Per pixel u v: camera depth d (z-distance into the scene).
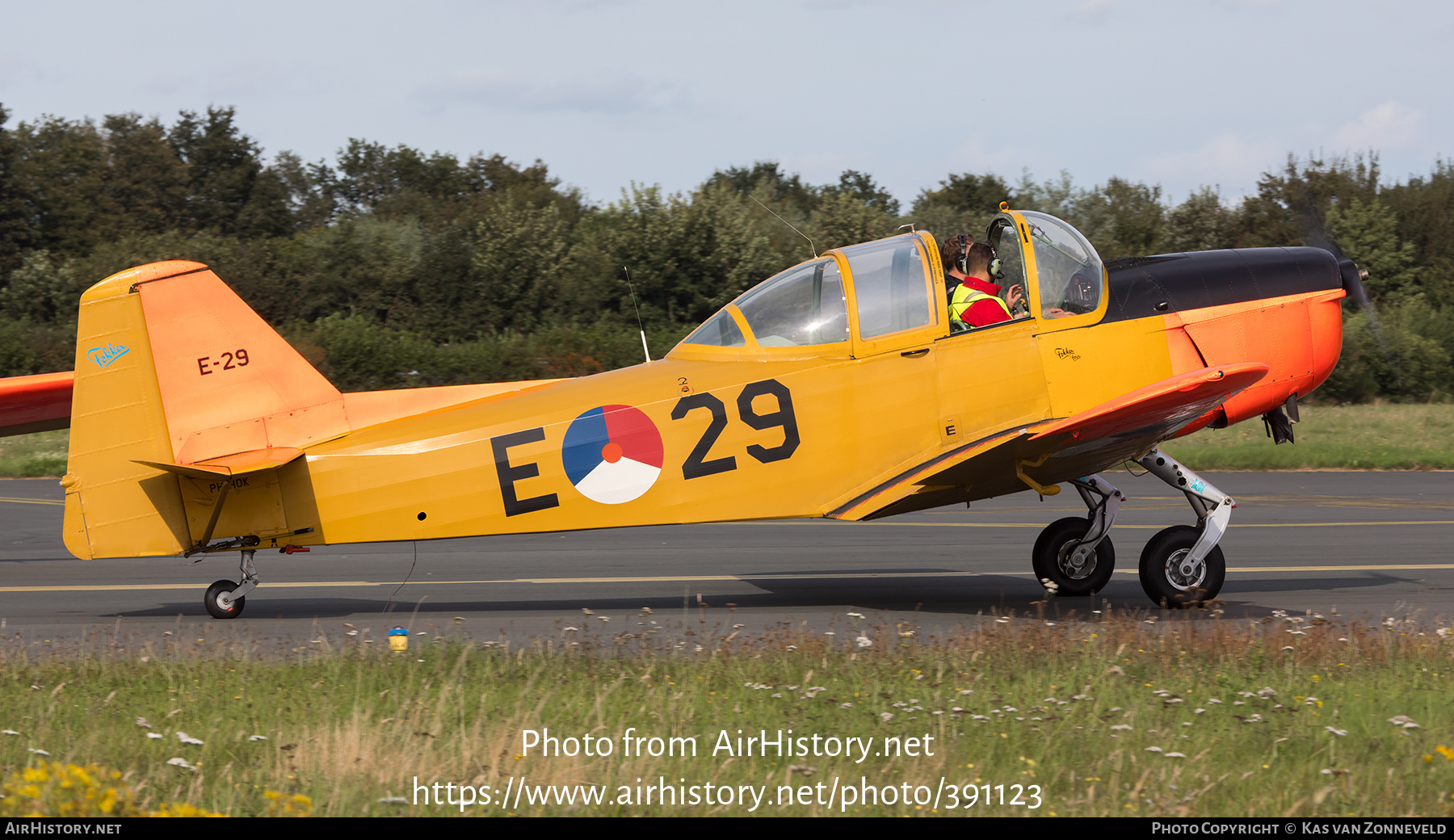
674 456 26.11
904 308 26.28
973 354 26.19
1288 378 27.56
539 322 128.62
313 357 99.38
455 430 26.22
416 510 26.08
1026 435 24.22
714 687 18.69
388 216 186.62
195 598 30.77
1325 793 13.18
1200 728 16.28
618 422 26.16
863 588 31.92
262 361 26.31
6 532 45.44
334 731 15.50
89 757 14.84
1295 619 24.14
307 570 35.66
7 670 19.75
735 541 41.91
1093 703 17.50
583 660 20.20
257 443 26.19
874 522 47.12
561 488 26.06
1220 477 64.44
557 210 141.00
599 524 26.22
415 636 25.02
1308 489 58.31
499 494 26.05
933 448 26.25
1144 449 27.34
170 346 25.97
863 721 16.59
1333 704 17.70
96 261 138.25
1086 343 26.52
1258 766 14.62
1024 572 34.72
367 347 100.44
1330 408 106.19
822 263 26.86
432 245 134.75
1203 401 24.23
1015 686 18.61
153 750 15.05
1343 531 43.00
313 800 13.41
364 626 26.59
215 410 26.12
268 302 129.38
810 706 17.45
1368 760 15.05
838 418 26.19
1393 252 141.88
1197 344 26.98
